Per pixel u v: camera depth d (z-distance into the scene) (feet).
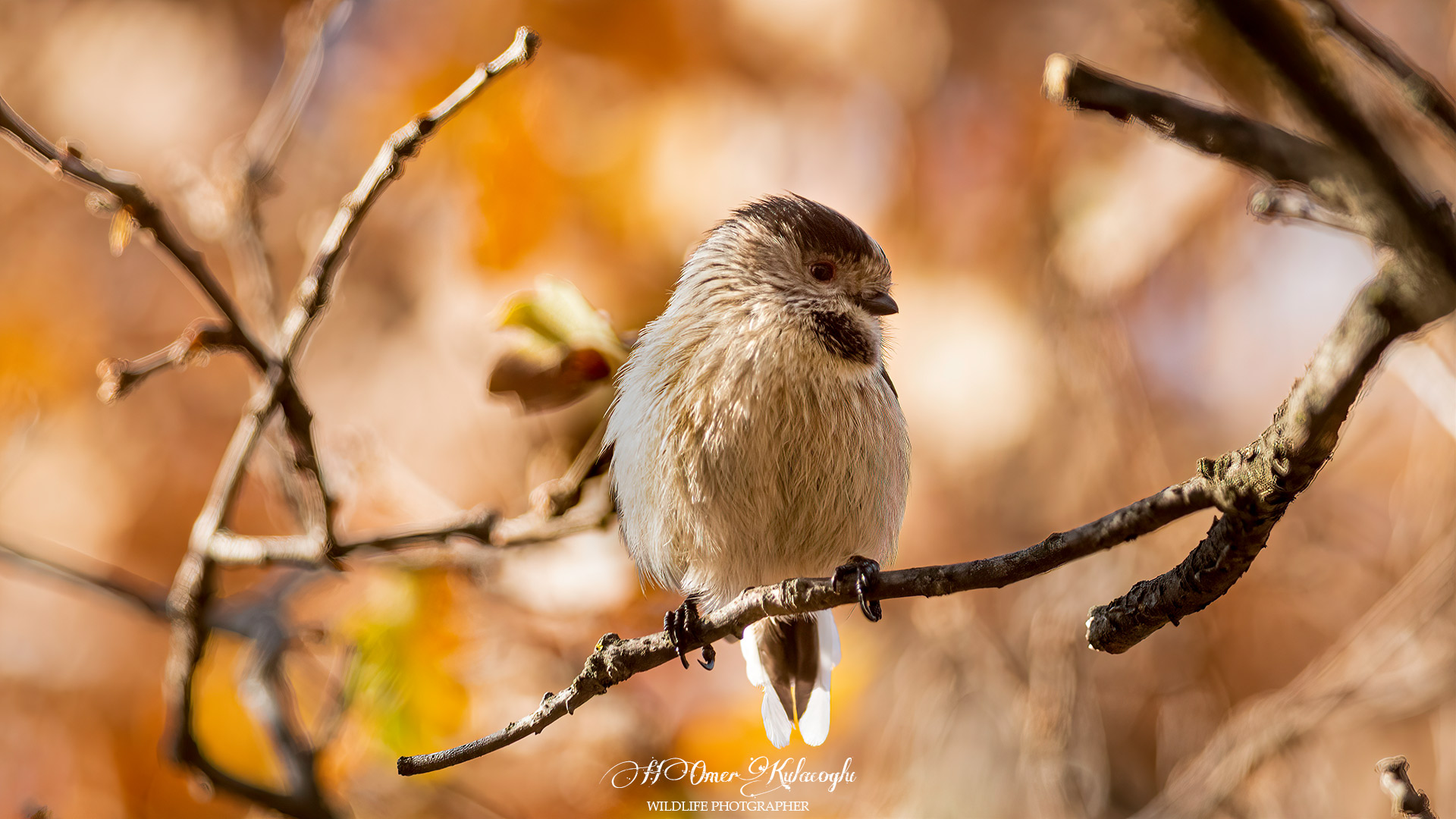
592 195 32.99
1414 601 30.66
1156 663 35.70
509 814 30.94
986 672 33.58
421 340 35.81
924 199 35.65
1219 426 37.27
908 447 24.52
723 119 34.04
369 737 25.86
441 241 35.55
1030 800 31.76
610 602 29.09
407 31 35.60
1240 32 8.32
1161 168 33.55
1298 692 31.40
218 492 23.31
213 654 31.99
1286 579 35.86
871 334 23.29
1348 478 36.24
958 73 35.53
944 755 32.89
